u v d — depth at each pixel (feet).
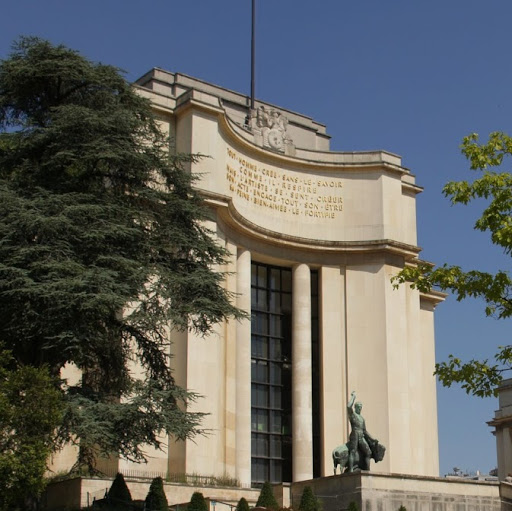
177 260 109.29
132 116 107.86
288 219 178.70
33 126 108.47
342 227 182.60
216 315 106.01
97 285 93.91
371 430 171.42
